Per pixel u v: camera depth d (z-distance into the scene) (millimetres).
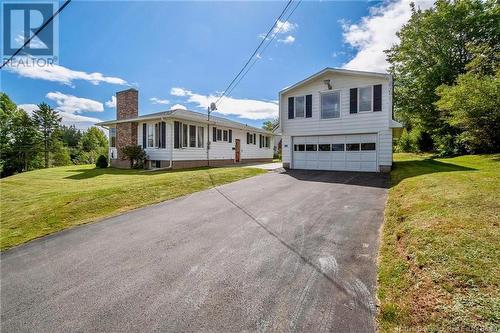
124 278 3355
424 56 19281
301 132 14578
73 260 3977
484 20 17016
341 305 2580
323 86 13844
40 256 4195
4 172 31656
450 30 18203
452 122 13414
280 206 6543
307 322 2367
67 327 2475
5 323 2570
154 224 5531
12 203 7969
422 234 3523
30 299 2977
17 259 4137
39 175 15227
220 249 4113
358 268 3289
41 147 34500
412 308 2342
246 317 2484
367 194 7504
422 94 19062
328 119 13719
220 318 2488
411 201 5359
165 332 2340
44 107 35000
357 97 12930
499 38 16484
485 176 6488
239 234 4727
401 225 4266
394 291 2678
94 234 5082
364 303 2584
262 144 26688
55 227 5559
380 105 12391
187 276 3326
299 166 14859
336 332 2223
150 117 16219
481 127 12609
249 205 6770
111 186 9461
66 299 2945
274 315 2492
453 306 2213
